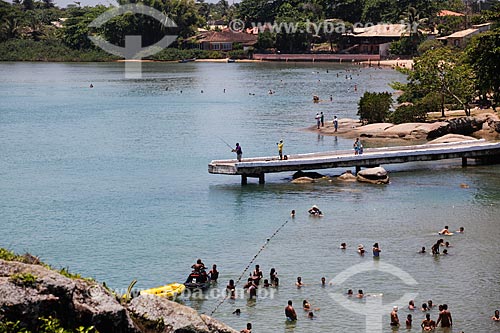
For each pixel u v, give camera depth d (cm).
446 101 17388
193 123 17662
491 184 10869
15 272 3438
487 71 15212
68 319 3444
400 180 11181
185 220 9056
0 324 3241
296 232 8519
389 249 7888
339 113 19462
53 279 3453
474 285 6900
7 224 8875
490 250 7838
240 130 16450
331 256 7681
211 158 13200
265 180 11250
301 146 14362
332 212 9356
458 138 13612
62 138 15512
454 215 9188
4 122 18038
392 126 15388
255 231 8575
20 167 12394
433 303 6512
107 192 10550
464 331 5997
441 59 16650
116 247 8006
